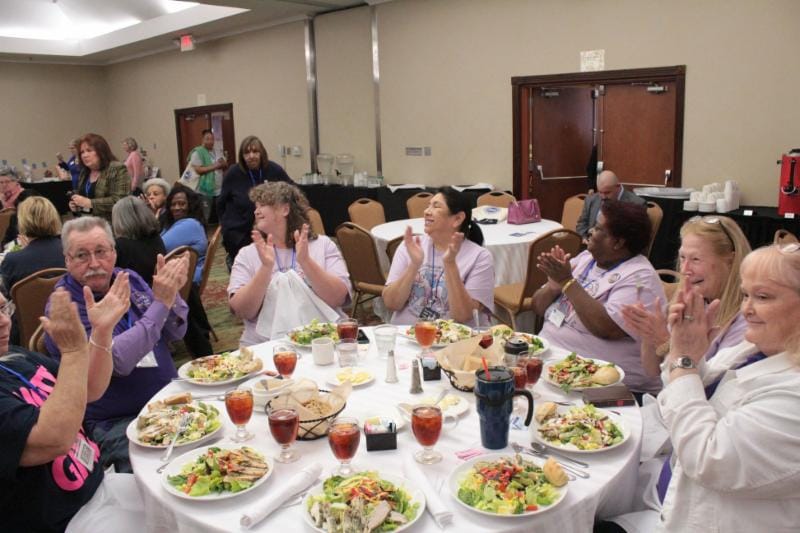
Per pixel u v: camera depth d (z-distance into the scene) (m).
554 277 2.43
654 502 1.67
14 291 3.35
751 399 1.30
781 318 1.28
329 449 1.62
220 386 2.05
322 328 2.42
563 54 6.68
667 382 1.55
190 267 3.89
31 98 12.96
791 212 4.99
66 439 1.51
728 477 1.24
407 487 1.39
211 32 10.30
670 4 5.89
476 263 2.81
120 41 11.10
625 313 1.83
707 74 5.78
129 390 2.29
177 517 1.38
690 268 1.96
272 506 1.35
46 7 11.02
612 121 6.78
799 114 5.33
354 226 4.79
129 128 13.41
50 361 1.96
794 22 5.24
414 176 8.30
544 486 1.37
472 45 7.39
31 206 3.66
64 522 1.70
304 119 9.54
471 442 1.64
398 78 8.20
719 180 5.86
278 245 2.90
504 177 7.41
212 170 9.91
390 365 2.02
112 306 1.85
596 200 5.39
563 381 1.94
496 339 2.27
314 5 8.44
